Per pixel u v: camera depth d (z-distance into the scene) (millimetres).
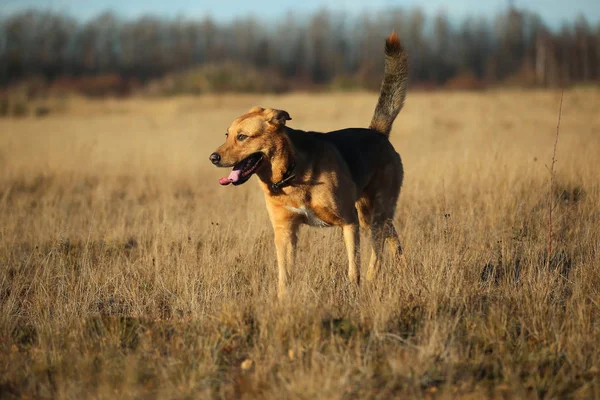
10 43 104062
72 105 47906
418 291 7395
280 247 8273
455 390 5434
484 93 52781
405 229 9945
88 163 18281
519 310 6941
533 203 11086
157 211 11695
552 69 77062
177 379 5809
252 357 6141
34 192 15477
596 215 10023
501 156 13367
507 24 111812
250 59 116625
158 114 42719
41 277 8492
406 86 10273
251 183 15039
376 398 5355
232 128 7961
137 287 8188
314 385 5379
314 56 116000
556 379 5578
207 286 8141
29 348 6688
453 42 114438
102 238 10688
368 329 6570
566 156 13539
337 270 8555
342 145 8828
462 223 9312
